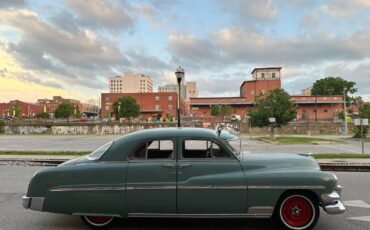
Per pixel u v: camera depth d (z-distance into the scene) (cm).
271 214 596
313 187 591
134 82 16212
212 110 9550
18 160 1700
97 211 609
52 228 647
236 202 595
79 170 613
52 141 3878
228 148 619
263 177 595
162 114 11356
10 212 759
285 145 3122
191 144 624
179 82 2144
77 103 16538
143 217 660
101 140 4094
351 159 1689
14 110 12862
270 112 4075
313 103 9862
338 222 676
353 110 10119
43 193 613
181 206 600
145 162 612
